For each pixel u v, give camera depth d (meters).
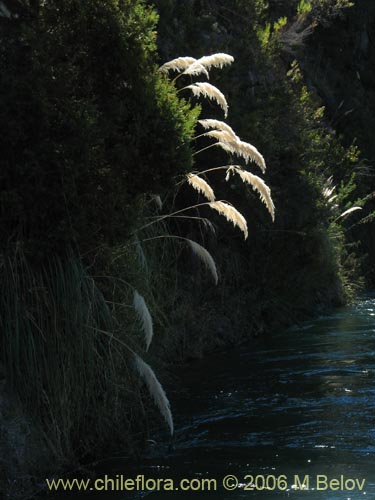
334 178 22.77
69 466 7.10
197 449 7.55
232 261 14.05
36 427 7.07
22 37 7.59
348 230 24.56
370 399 9.16
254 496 6.33
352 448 7.41
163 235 9.10
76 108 7.38
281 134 15.40
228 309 13.71
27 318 7.07
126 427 7.96
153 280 9.47
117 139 7.79
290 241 15.30
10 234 7.34
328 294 18.17
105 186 7.49
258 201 14.05
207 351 12.64
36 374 7.06
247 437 7.87
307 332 14.37
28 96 7.17
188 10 13.65
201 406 9.09
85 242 7.43
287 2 20.89
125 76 7.99
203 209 13.18
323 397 9.33
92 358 7.30
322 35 27.67
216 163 13.18
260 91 15.02
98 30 7.93
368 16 29.66
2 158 7.16
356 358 11.62
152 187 7.96
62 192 7.10
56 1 8.03
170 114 8.04
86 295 7.32
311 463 7.04
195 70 8.74
